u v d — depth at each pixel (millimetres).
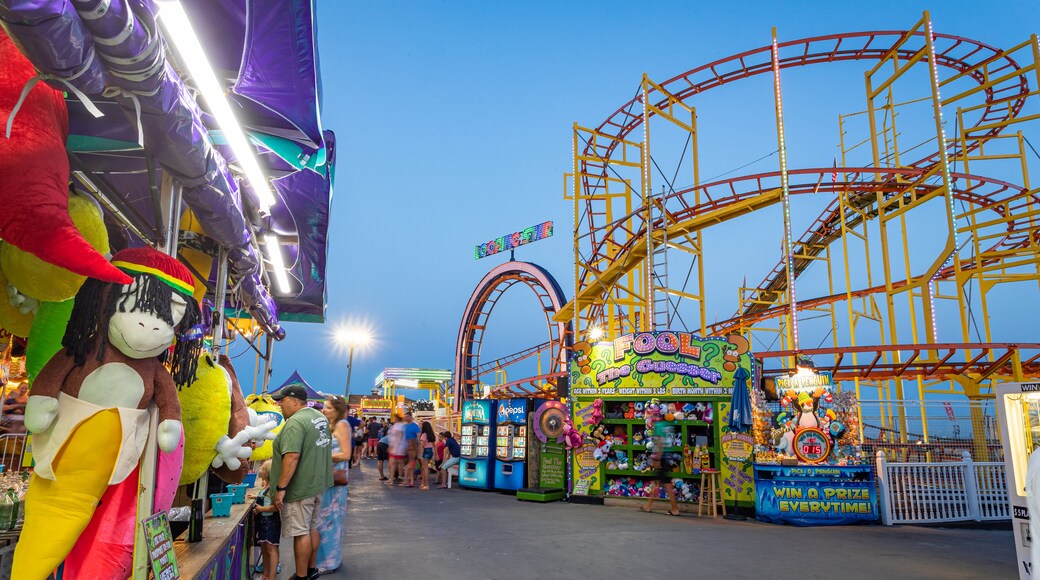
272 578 5273
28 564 2090
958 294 16734
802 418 10828
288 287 7383
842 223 20906
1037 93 18344
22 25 1577
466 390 36625
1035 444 4586
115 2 1752
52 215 1834
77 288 2553
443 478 16547
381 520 9609
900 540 8586
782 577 6211
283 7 2752
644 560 6906
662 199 19750
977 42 20828
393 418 16984
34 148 1920
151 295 2322
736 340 12219
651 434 12188
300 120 3230
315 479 5191
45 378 2232
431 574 6047
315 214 5914
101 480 2250
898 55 22188
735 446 11602
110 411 2268
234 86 3053
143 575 2379
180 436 2527
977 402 11539
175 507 4098
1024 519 4578
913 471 10586
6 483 2752
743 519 10945
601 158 26328
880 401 11406
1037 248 17438
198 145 2652
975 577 6316
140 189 4117
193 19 2836
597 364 13406
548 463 14453
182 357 2902
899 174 19391
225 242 4012
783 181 18750
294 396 5340
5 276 2713
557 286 31016
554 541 7977
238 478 4578
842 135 25969
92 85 1938
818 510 10391
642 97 22609
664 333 12805
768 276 29797
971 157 20078
